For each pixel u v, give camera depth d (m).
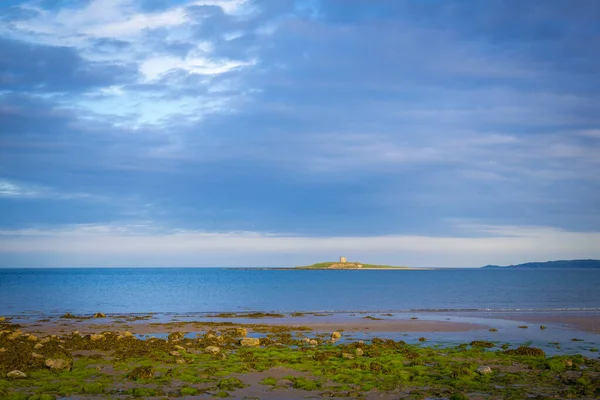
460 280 179.75
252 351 29.44
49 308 62.75
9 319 48.88
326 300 78.62
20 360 25.19
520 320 48.16
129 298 80.88
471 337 36.91
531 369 25.20
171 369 24.39
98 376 22.98
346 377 23.08
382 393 20.59
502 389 21.23
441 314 55.12
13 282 144.75
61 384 21.25
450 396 19.98
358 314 55.88
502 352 29.50
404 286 127.56
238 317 52.34
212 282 158.50
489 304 69.44
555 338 36.34
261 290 108.44
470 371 23.88
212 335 35.22
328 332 39.78
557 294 91.00
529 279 187.62
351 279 195.38
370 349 29.95
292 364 25.89
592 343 34.06
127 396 19.80
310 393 20.58
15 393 19.31
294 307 66.44
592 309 59.94
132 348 29.84
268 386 21.56
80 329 40.97
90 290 103.38
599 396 20.00
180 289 111.44
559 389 21.23
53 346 29.53
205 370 24.16
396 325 44.31
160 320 48.94
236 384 21.73
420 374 23.91
